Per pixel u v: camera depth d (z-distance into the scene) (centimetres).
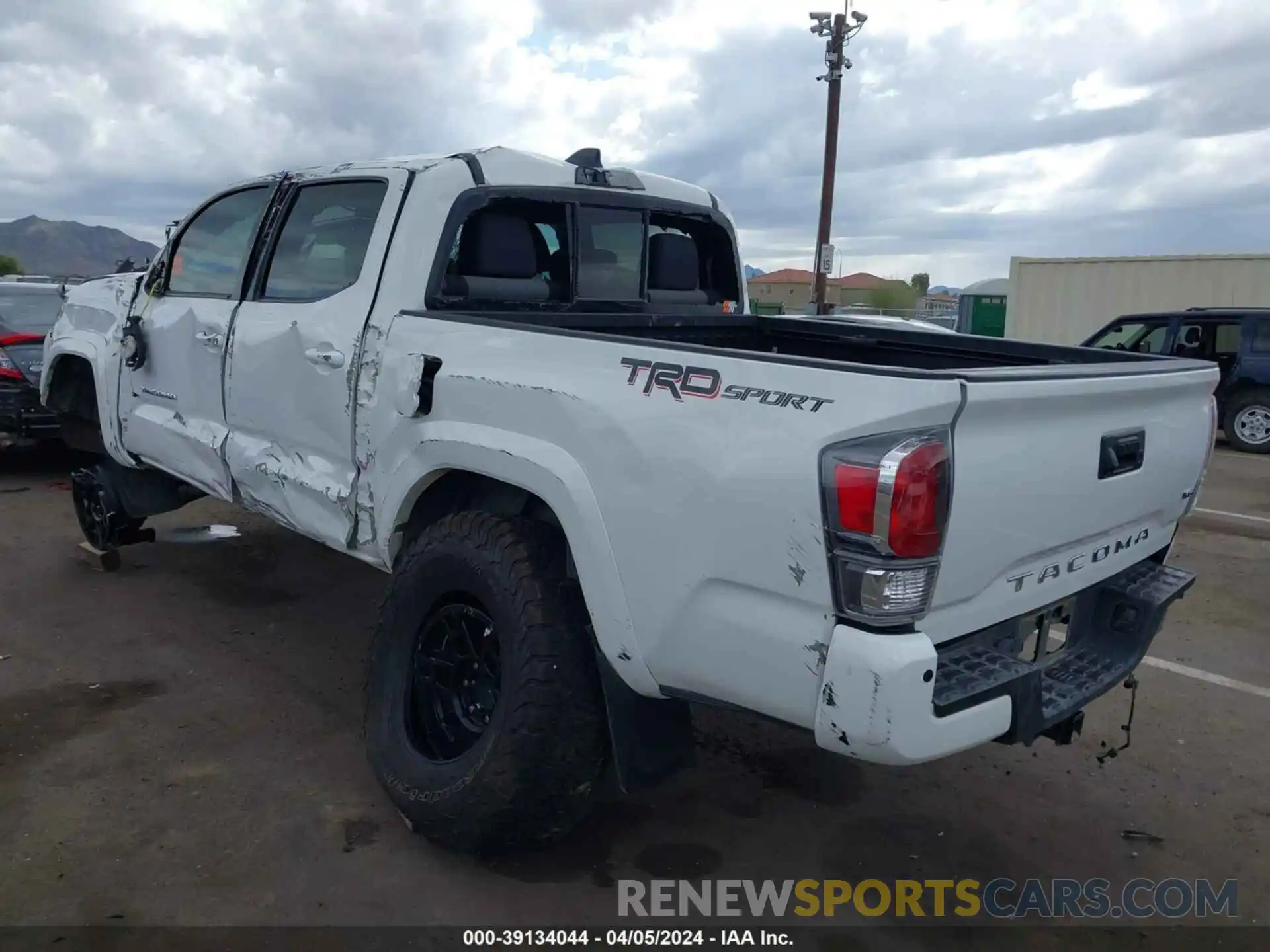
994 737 232
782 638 223
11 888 281
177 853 301
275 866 296
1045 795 360
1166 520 318
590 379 261
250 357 381
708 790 354
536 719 269
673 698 259
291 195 387
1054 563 264
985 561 231
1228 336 1273
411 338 315
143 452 478
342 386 337
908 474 205
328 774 352
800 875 306
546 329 277
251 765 357
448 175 340
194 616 507
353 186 360
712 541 232
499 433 282
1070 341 1853
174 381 440
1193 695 454
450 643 309
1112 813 349
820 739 220
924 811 346
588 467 257
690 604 238
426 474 306
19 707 397
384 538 326
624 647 254
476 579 286
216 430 413
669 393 243
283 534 662
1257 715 433
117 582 555
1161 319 1320
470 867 301
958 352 390
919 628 226
